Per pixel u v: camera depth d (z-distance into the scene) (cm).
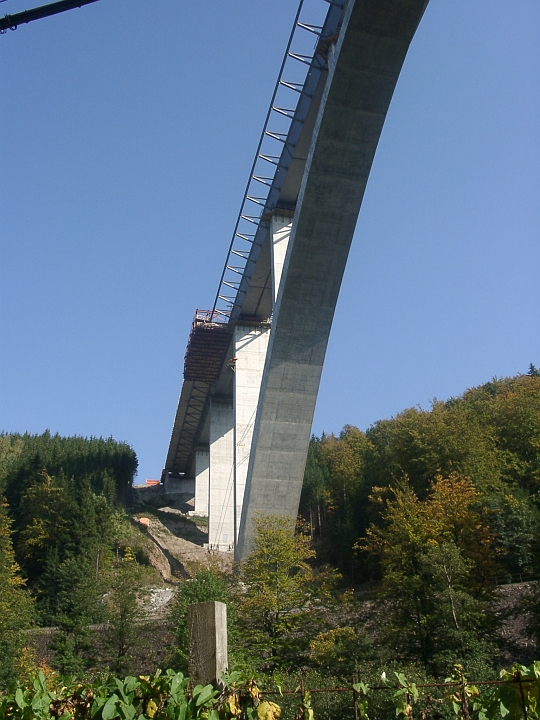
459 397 7500
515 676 677
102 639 3312
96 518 6150
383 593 2889
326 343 4466
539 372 8088
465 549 3033
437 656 2433
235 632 2956
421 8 3406
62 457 8406
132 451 9638
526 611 2861
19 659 3203
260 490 4631
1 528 5584
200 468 8694
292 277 4278
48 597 4709
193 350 6359
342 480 6475
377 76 3653
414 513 3181
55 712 760
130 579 3803
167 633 3516
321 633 2864
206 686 694
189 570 6225
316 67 4138
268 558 3350
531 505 4025
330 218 4097
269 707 708
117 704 707
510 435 5253
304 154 4550
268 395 4516
